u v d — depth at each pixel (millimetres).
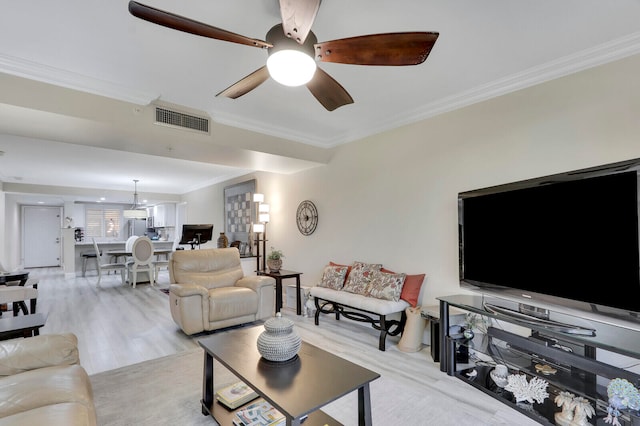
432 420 1990
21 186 7297
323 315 4375
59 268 10164
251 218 6246
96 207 11461
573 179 1973
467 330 2619
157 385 2422
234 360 1874
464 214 2791
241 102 3133
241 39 1538
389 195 3713
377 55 1663
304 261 4973
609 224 1783
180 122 3143
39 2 1698
